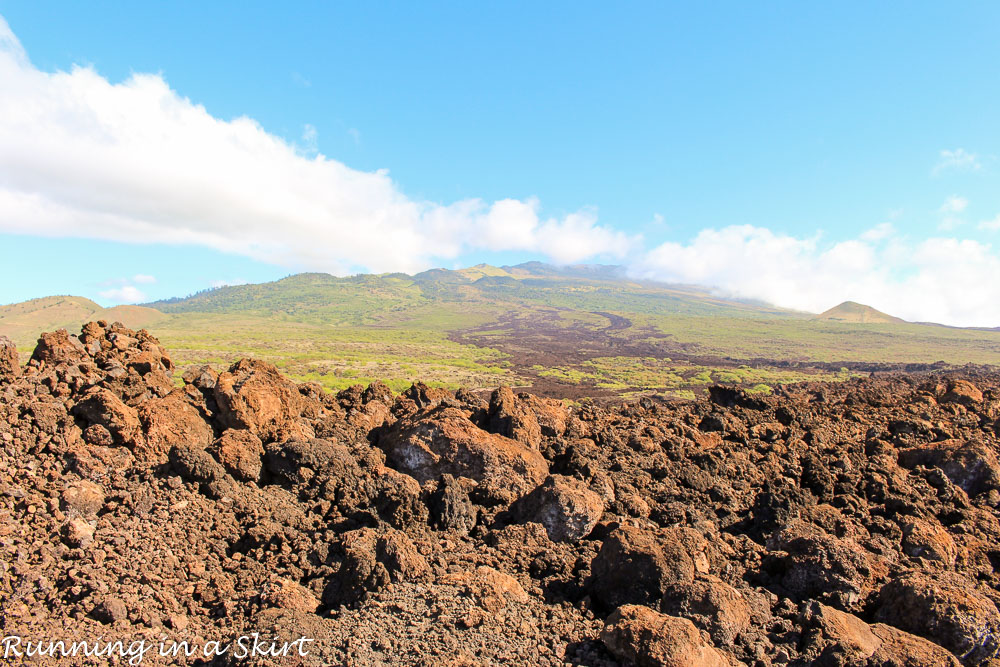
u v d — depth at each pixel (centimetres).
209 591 1235
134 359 2002
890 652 1116
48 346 1922
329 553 1372
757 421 2705
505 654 1076
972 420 2725
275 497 1577
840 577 1352
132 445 1586
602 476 1825
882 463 2102
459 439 1814
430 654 1052
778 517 1684
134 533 1317
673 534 1417
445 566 1375
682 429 2408
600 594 1305
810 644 1128
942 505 1891
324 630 1124
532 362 18400
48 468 1414
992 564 1623
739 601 1225
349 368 14338
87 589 1141
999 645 1160
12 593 1095
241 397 1822
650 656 1008
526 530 1538
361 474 1683
